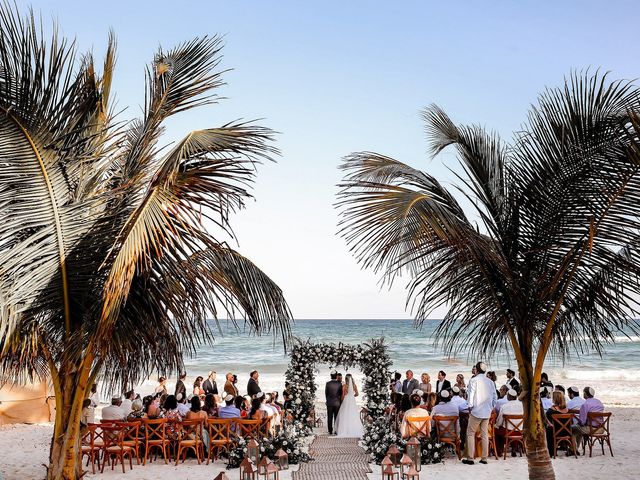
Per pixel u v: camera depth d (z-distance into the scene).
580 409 13.24
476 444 13.09
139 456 13.25
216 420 13.19
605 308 7.21
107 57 8.55
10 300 6.81
